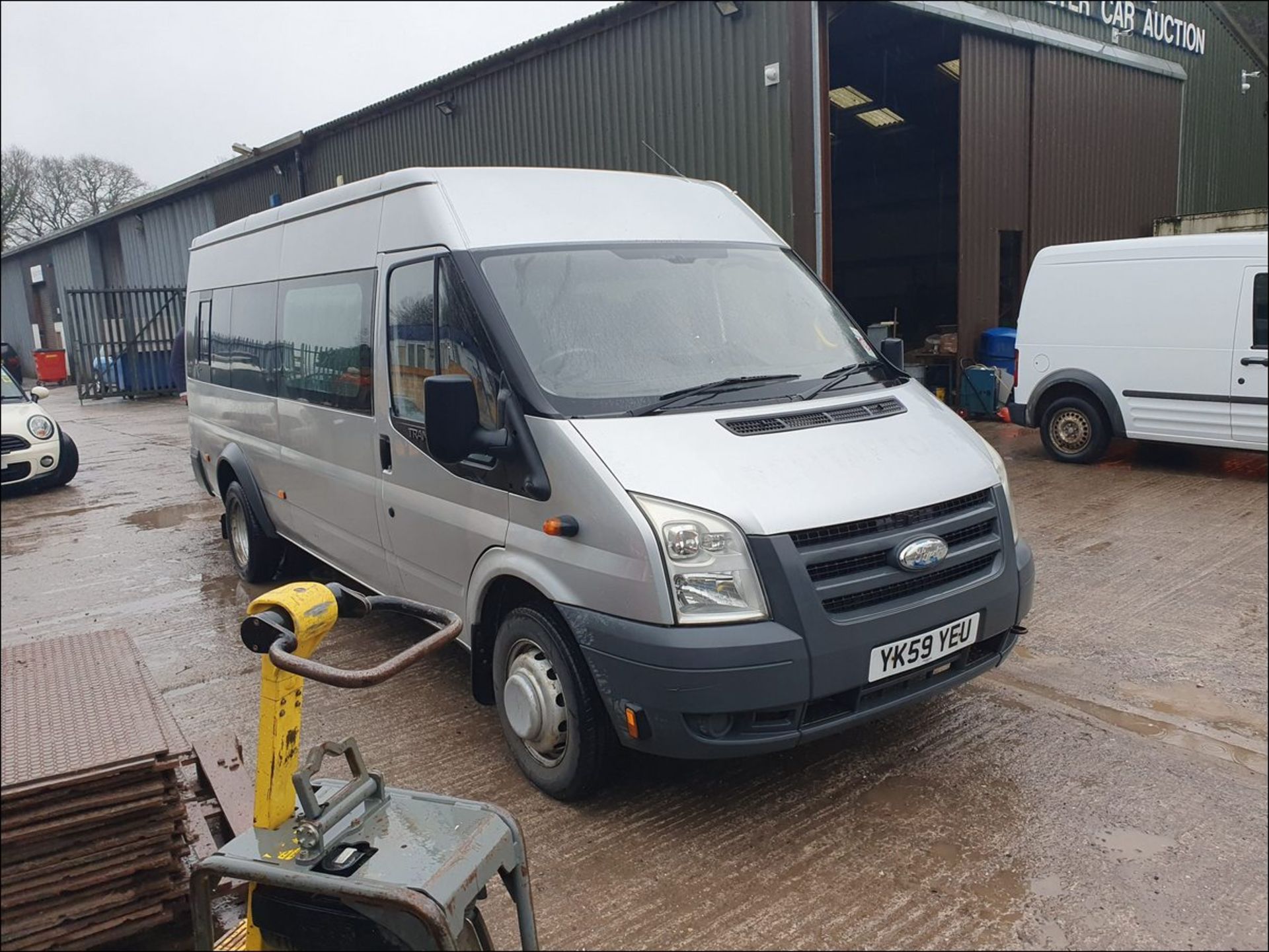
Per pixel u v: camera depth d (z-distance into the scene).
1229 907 2.75
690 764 3.69
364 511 4.60
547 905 2.87
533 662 3.44
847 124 18.25
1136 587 5.46
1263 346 7.71
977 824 3.20
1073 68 13.70
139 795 2.50
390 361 4.22
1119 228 15.32
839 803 3.36
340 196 4.77
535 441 3.31
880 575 3.08
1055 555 6.13
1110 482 8.18
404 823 2.14
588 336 3.61
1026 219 13.17
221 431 6.64
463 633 3.87
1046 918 2.73
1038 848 3.06
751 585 2.92
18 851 2.39
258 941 2.08
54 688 3.04
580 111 12.09
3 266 32.53
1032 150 13.08
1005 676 4.36
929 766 3.59
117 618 5.88
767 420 3.38
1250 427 7.86
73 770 2.41
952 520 3.29
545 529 3.21
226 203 19.83
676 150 11.07
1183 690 4.16
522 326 3.54
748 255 4.39
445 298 3.77
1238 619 4.93
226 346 6.47
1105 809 3.26
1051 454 9.19
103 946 2.66
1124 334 8.48
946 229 19.20
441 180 3.99
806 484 3.09
